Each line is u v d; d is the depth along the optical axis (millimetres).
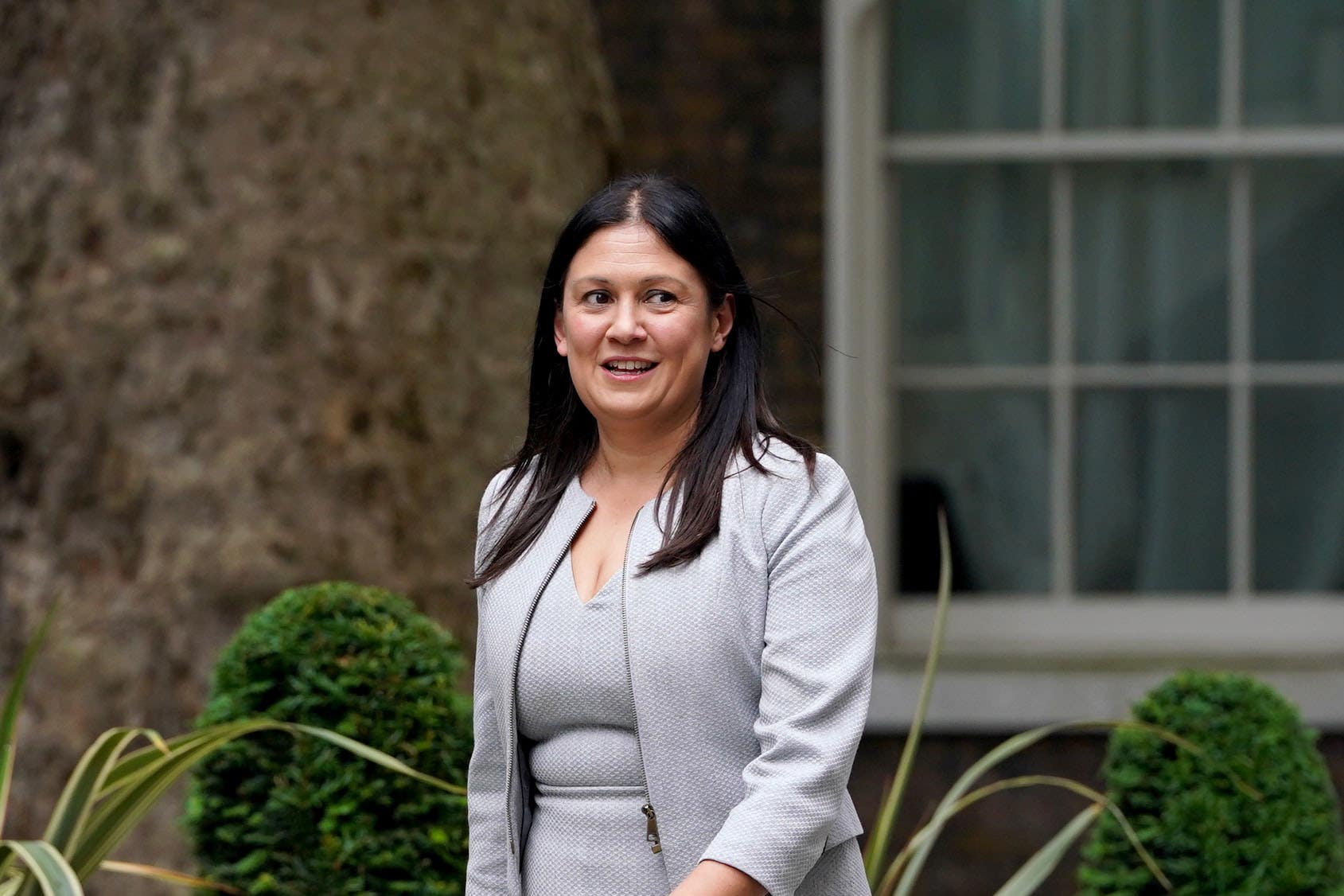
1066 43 14273
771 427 5582
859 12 13977
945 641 14359
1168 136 14211
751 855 5023
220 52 10539
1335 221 14211
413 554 10508
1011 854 13836
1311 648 14211
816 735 5152
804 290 14250
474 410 10812
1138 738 9188
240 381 10406
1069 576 14422
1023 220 14406
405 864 8156
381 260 10539
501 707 5586
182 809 10305
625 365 5488
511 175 11039
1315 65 14133
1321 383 14266
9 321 10812
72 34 10898
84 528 10625
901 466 14500
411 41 10695
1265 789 8938
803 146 14273
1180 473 14391
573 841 5449
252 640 8297
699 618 5289
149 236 10555
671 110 14281
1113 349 14406
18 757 10594
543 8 11445
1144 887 9023
